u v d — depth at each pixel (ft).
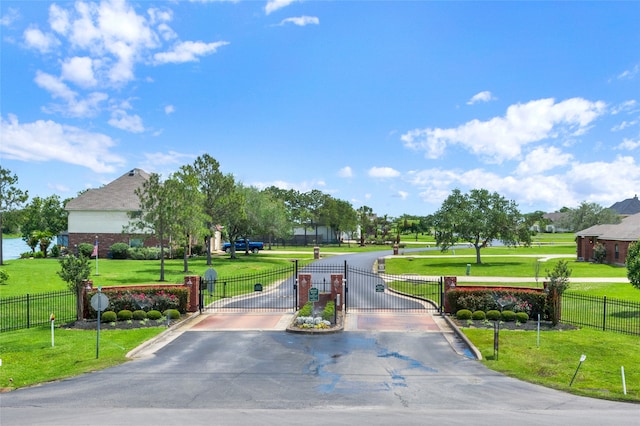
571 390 43.60
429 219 178.19
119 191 188.55
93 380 46.70
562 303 87.40
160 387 44.32
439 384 45.60
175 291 79.15
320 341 63.05
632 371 49.21
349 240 374.84
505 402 40.22
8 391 43.75
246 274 131.13
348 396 41.81
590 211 278.87
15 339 62.69
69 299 88.53
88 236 180.34
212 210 150.61
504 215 162.61
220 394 42.32
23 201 142.31
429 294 100.07
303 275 84.84
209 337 65.36
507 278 124.36
